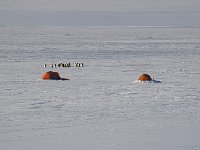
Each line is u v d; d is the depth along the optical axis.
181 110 41.88
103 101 47.59
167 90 57.09
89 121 36.28
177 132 32.09
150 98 50.00
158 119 37.19
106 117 38.12
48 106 44.12
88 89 57.66
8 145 28.14
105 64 96.75
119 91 55.88
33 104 45.34
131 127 33.88
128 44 185.88
